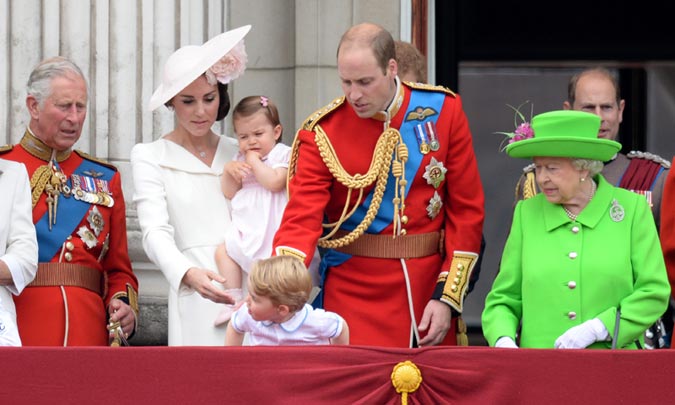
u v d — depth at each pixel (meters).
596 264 22.12
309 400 20.72
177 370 20.73
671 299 26.02
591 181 22.58
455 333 23.88
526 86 45.94
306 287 21.62
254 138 24.50
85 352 20.72
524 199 24.95
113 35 28.70
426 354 20.80
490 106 46.03
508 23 44.66
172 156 24.59
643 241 22.23
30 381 20.66
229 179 24.47
